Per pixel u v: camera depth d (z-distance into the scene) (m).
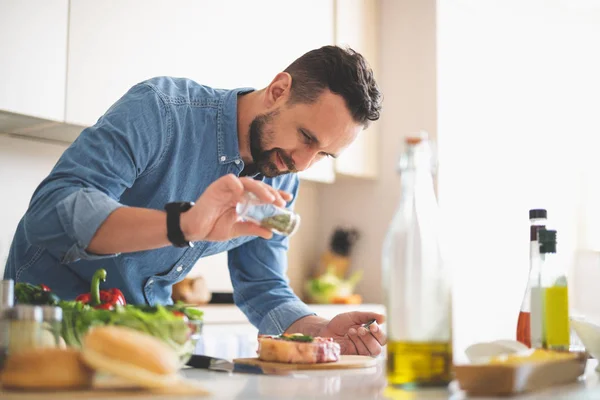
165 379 0.80
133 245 1.14
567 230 4.41
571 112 4.45
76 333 0.92
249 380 0.99
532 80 4.34
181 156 1.63
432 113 3.57
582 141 4.45
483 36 3.98
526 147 4.25
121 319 0.92
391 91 3.71
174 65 2.62
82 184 1.28
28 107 2.17
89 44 2.34
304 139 1.58
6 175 2.44
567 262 4.37
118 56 2.43
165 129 1.57
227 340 2.62
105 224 1.15
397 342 0.89
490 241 3.92
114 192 1.37
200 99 1.68
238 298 1.90
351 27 3.55
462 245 3.70
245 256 1.89
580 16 4.30
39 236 1.20
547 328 1.17
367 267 3.65
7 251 2.41
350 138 1.60
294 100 1.58
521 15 4.19
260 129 1.62
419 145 0.90
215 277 3.19
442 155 3.58
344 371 1.18
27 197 2.49
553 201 4.36
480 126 3.90
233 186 1.07
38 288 1.08
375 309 3.43
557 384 0.96
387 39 3.76
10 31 2.13
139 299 1.70
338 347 1.30
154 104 1.55
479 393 0.84
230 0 2.86
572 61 4.44
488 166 3.94
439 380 0.88
